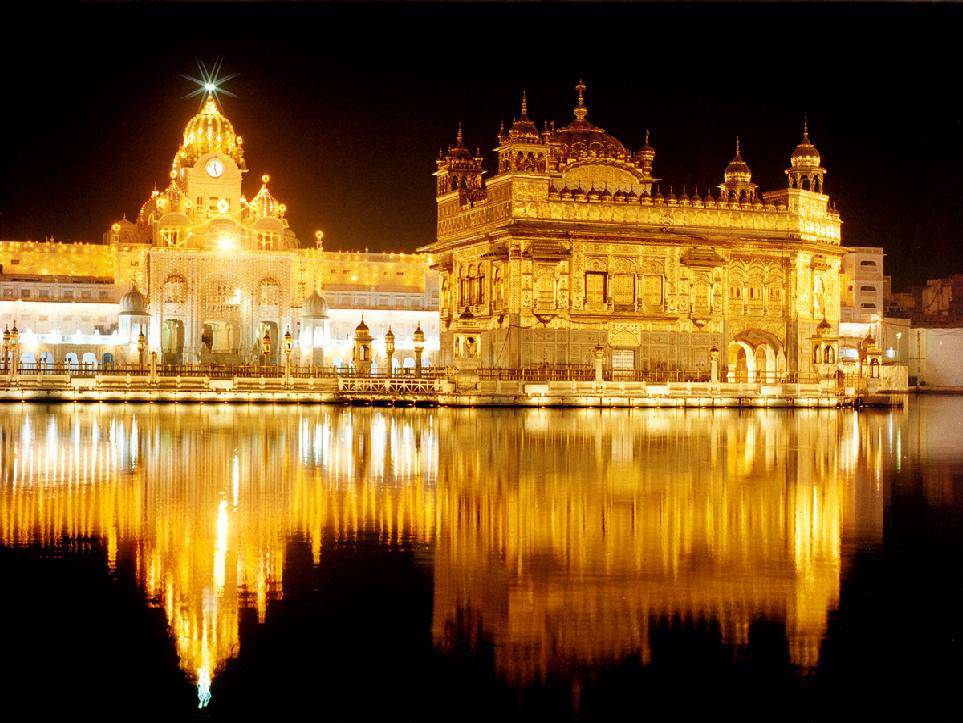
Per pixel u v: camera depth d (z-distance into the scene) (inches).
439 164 3253.0
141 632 558.6
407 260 3860.7
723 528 836.6
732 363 3198.8
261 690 484.1
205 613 592.1
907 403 3034.0
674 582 661.3
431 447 1435.8
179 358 3422.7
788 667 515.8
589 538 789.2
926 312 4564.5
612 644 545.6
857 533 823.1
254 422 1899.6
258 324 3580.2
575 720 456.1
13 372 2581.2
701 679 499.2
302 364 3454.7
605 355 2773.1
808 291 2970.0
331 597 623.2
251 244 3614.7
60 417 1991.9
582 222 2768.2
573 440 1571.1
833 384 2753.4
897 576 682.8
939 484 1109.7
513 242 2714.1
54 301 3548.2
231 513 885.8
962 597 633.6
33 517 858.1
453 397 2466.8
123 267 3558.1
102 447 1393.9
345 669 509.7
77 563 700.7
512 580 662.5
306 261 3631.9
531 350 2721.5
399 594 629.9
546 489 1031.6
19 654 527.5
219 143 3791.8
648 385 2559.1
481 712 462.6
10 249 3678.6
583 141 2974.9
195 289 3506.4
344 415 2149.4
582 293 2763.3
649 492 1017.5
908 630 569.0
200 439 1526.8
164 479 1082.7
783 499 987.3
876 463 1307.8
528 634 558.6
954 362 4205.2
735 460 1305.4
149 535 791.7
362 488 1031.0
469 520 860.0
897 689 488.4
